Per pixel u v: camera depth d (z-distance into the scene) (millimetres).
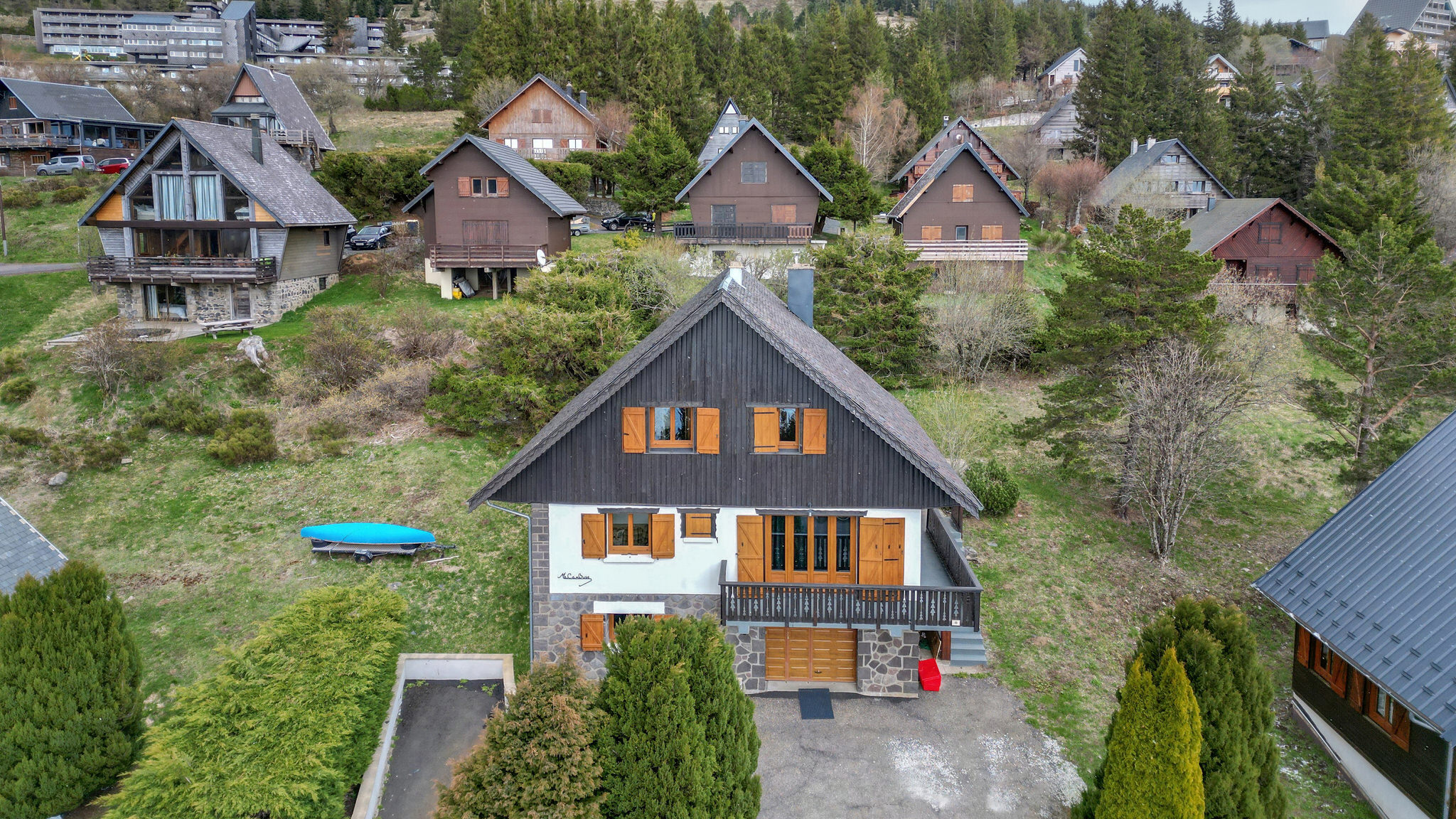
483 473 30734
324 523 28094
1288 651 23422
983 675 22281
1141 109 72188
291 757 16000
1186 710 13422
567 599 21406
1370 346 28000
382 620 19516
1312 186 65438
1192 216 60906
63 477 30219
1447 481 19078
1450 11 141625
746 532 20859
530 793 13297
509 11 82750
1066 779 18609
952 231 53000
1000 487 29297
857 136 77812
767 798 17953
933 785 18391
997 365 40031
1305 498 30719
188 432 33344
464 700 21203
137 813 14930
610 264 39719
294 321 44562
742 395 20547
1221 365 28031
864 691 21516
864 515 20781
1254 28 121562
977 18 107875
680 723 13797
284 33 162625
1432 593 17188
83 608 17703
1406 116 60031
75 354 35375
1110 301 28000
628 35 83375
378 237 55219
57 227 56344
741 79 86062
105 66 123188
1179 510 26766
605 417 20734
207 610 23984
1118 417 31531
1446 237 51656
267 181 45812
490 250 46719
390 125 94312
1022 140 78500
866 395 23062
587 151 68250
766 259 42688
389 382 35125
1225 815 13945
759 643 21328
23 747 16562
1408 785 16797
